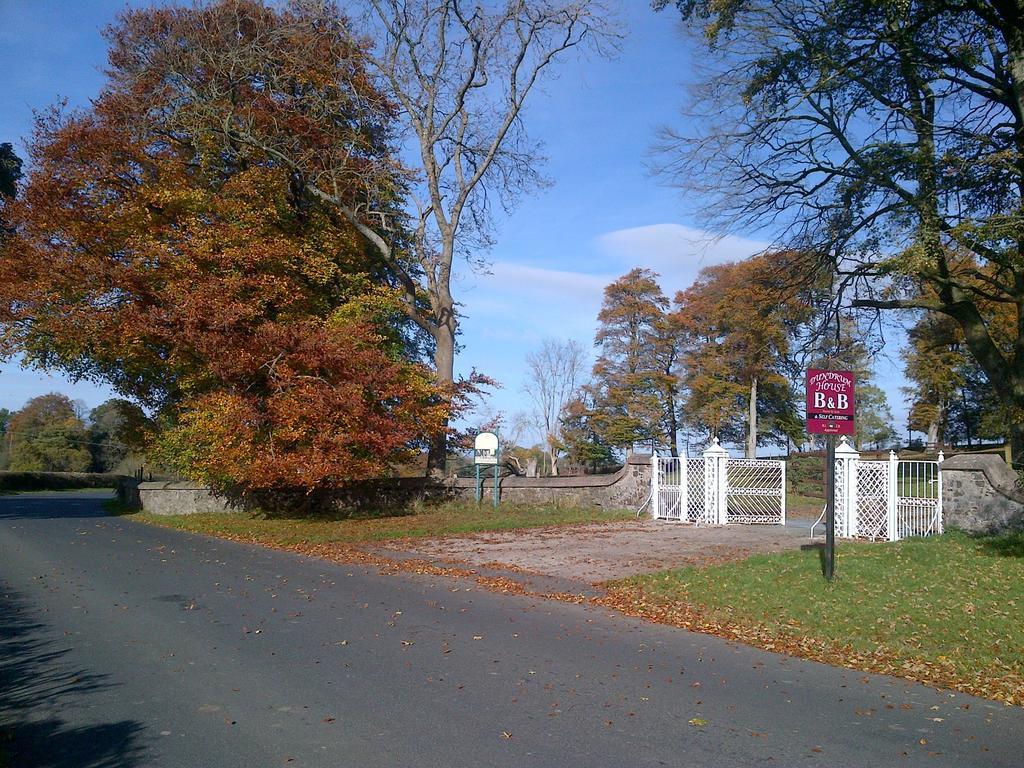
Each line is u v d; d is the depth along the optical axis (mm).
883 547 14781
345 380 21422
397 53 24641
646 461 22219
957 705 6738
